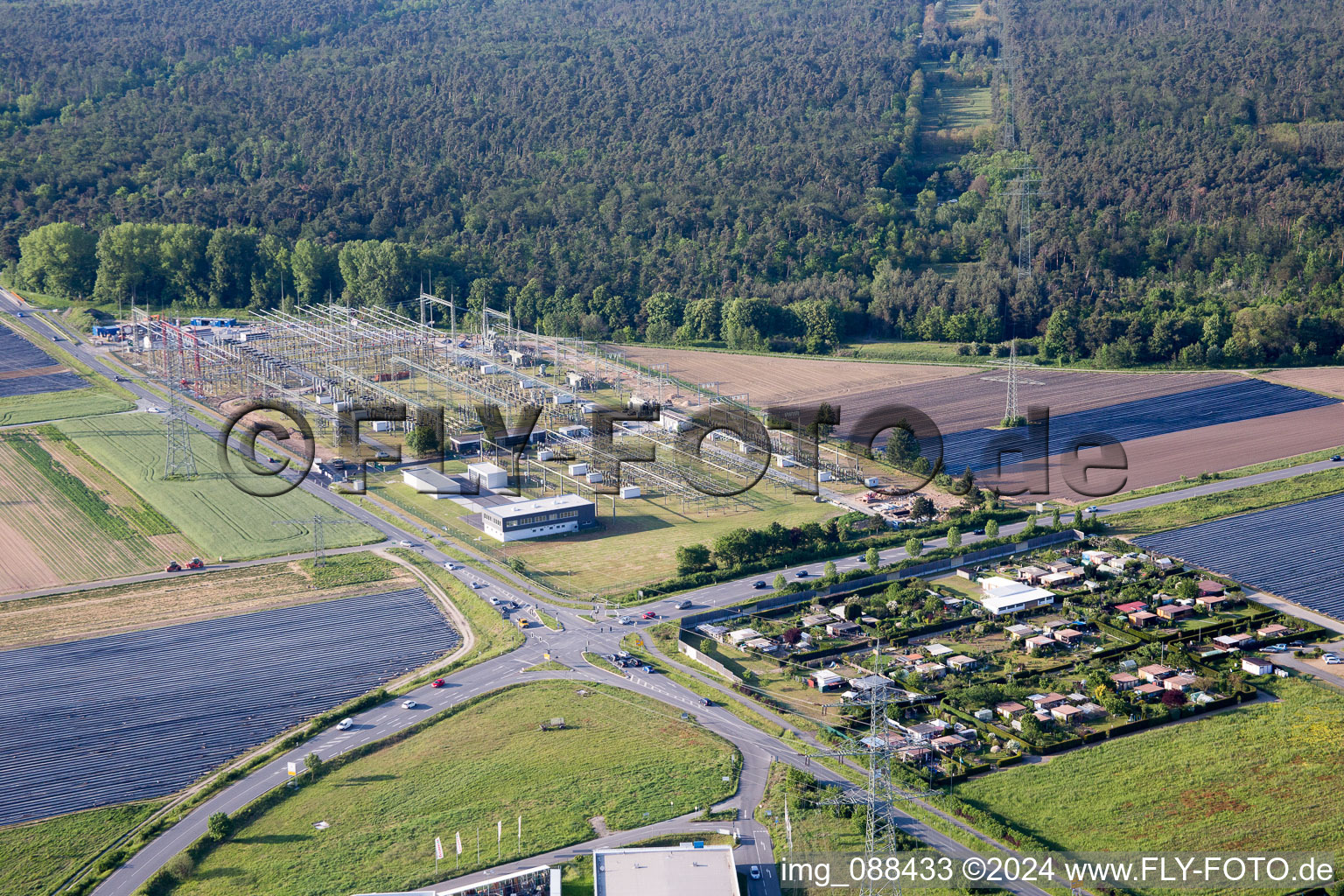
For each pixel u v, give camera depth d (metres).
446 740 182.12
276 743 183.00
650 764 173.88
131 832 162.75
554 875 147.38
